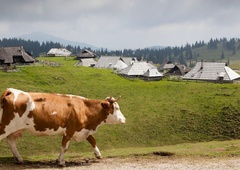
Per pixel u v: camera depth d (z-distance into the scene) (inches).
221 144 1250.0
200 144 1358.3
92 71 3533.5
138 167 699.4
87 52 6619.1
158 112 2110.0
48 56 7721.5
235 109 2095.2
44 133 697.0
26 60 4015.8
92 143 791.1
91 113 746.8
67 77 3006.9
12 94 668.1
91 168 686.5
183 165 716.7
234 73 3639.3
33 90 2439.7
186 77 3671.3
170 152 890.1
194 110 2129.7
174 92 2632.9
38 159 799.1
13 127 666.8
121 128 1830.7
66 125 709.3
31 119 671.8
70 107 711.1
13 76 2817.4
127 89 2719.0
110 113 769.6
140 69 3998.5
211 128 1870.1
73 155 912.3
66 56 7436.0
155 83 3021.7
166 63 7194.9
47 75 2972.4
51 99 698.2
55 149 1498.5
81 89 2625.5
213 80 3503.9
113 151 1077.8
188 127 1891.0
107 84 2866.6
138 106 2228.1
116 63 5565.9
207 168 692.1
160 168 691.4
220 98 2357.3
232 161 752.3
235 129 1841.8
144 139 1743.4
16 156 712.4
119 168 689.6
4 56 3841.0
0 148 1393.9
